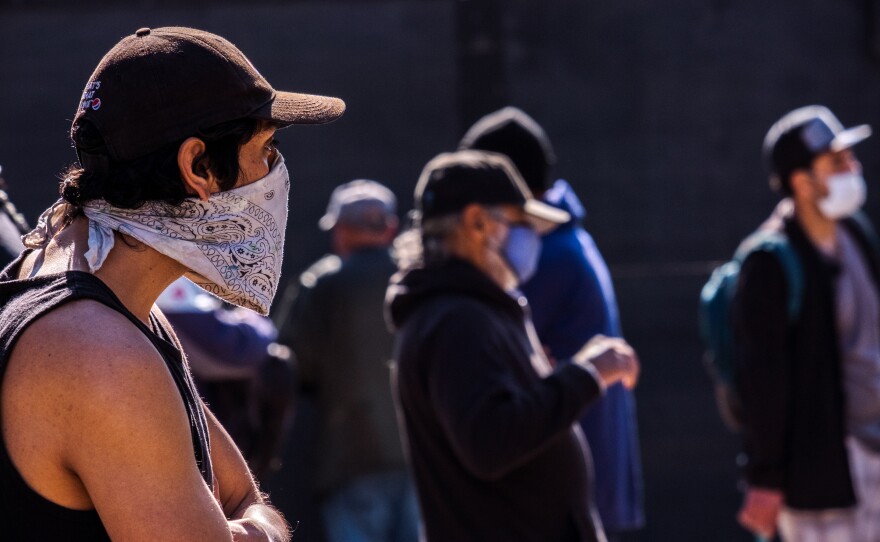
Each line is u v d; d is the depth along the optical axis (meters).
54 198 10.46
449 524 4.45
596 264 6.51
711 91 10.84
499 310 4.55
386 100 10.67
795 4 10.85
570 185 10.84
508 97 10.73
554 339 6.18
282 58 10.62
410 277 4.65
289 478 10.05
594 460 6.26
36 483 2.31
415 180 10.69
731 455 10.33
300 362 8.77
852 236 7.09
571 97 10.79
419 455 4.55
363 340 8.66
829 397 6.74
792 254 6.76
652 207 10.83
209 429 2.85
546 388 4.35
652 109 10.82
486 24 10.63
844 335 6.93
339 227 8.87
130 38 2.53
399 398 4.64
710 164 10.85
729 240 10.84
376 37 10.67
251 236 2.57
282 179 2.64
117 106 2.44
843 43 10.89
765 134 10.86
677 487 10.31
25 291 2.40
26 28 10.43
